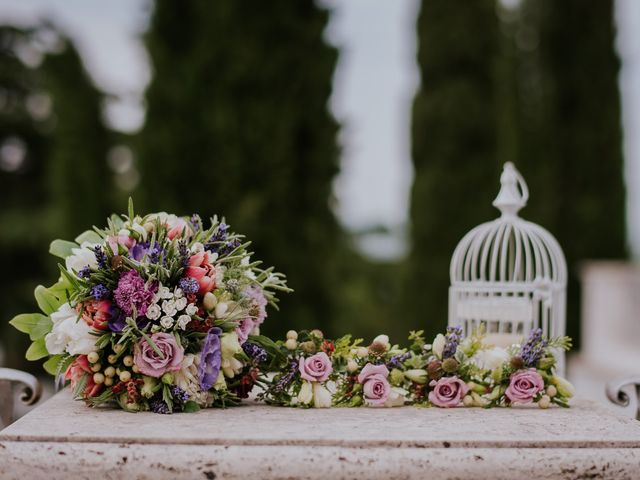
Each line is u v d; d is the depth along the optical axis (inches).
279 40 232.4
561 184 399.9
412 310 310.5
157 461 72.0
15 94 537.0
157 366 86.3
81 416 85.4
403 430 78.6
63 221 369.4
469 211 306.5
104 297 87.4
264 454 72.4
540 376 95.7
